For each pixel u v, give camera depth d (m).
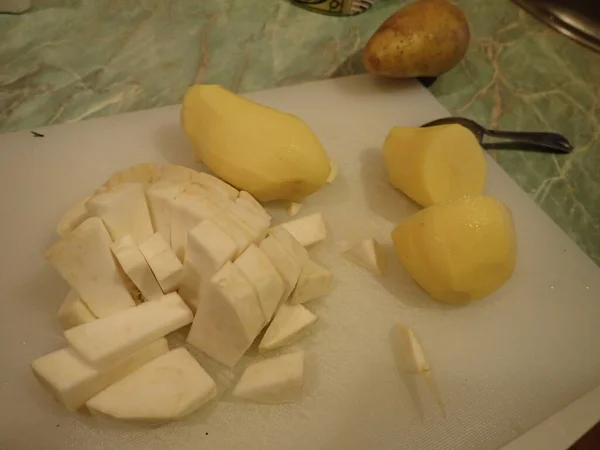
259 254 0.24
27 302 0.26
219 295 0.23
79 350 0.22
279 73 0.40
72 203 0.30
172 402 0.22
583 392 0.26
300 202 0.32
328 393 0.25
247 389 0.24
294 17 0.44
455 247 0.26
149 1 0.43
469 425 0.25
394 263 0.30
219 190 0.28
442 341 0.27
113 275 0.25
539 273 0.30
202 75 0.39
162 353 0.24
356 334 0.27
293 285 0.25
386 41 0.35
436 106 0.38
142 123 0.34
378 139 0.36
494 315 0.28
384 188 0.33
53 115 0.35
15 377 0.24
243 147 0.28
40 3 0.41
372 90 0.39
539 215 0.33
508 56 0.44
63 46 0.39
